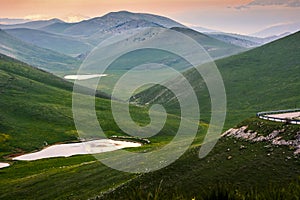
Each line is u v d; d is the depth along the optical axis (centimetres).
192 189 5619
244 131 6850
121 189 6438
